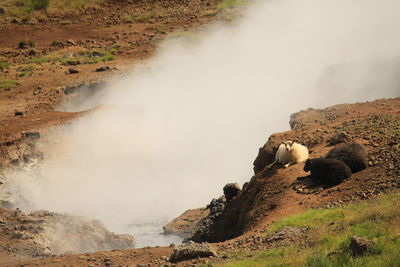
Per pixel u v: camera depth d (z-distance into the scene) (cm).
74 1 18625
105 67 13712
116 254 4928
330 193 5025
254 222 5144
